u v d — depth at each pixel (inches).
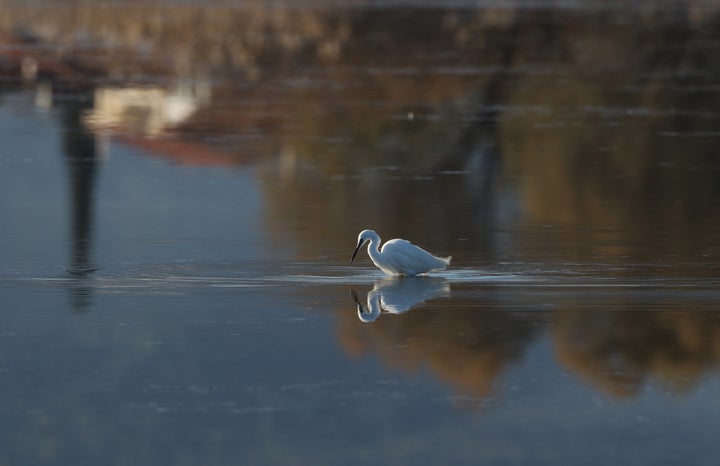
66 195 1023.0
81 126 1443.2
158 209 961.5
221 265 745.0
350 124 1470.2
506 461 422.6
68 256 771.4
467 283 690.2
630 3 3021.7
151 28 2447.1
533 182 1111.0
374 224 906.7
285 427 452.1
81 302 636.7
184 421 458.0
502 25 2518.5
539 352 541.3
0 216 919.7
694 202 1009.5
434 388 493.4
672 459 424.5
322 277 709.9
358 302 636.7
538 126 1454.2
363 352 540.4
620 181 1112.8
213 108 1598.2
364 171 1179.9
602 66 2026.3
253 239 836.6
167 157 1241.4
